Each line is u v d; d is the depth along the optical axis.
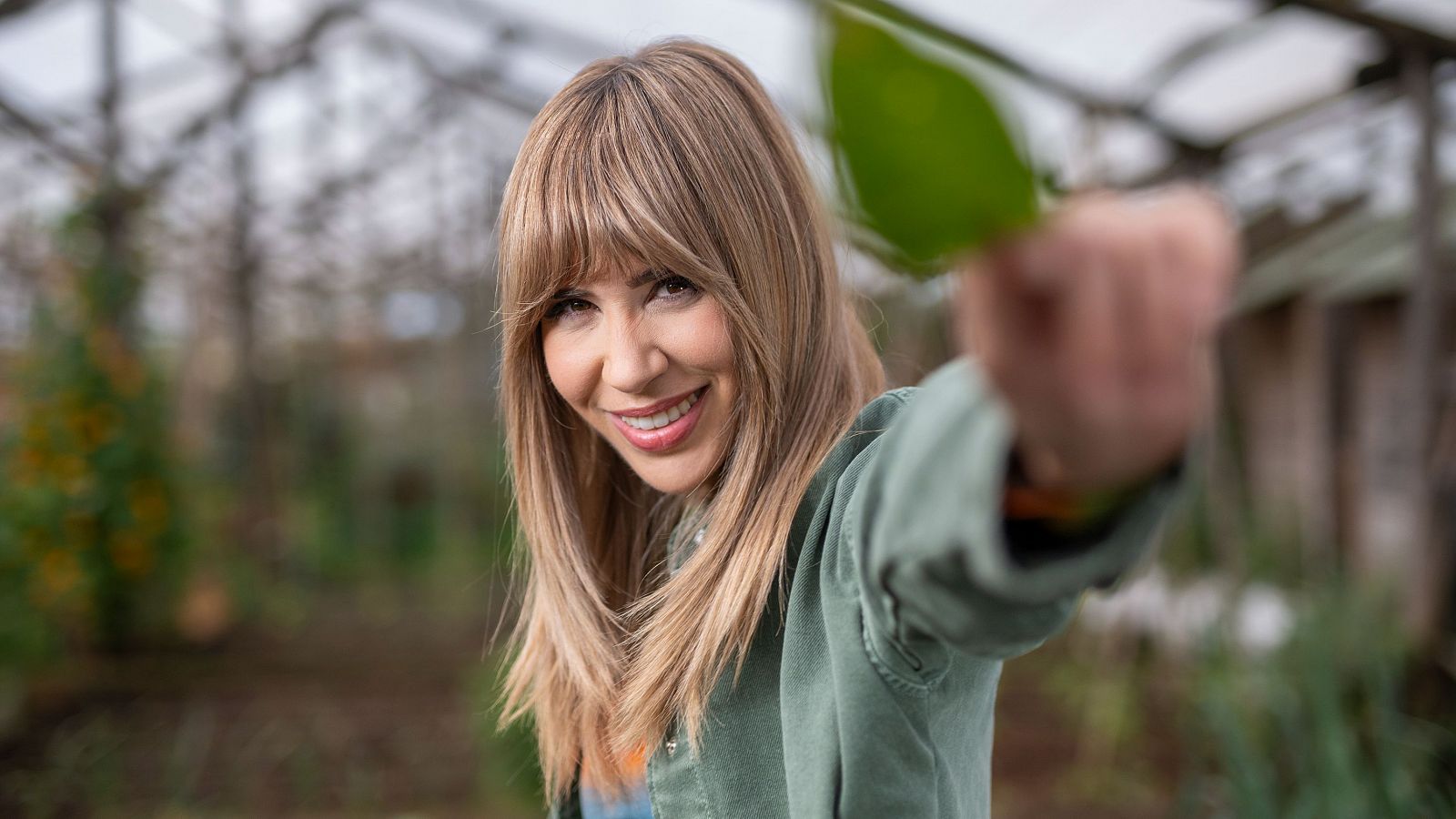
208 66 5.16
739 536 0.92
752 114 0.95
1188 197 0.27
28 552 3.95
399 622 5.50
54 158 4.78
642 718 0.97
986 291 0.26
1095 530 0.38
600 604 1.12
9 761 3.37
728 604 0.89
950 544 0.45
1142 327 0.26
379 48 5.82
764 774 0.93
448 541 7.43
